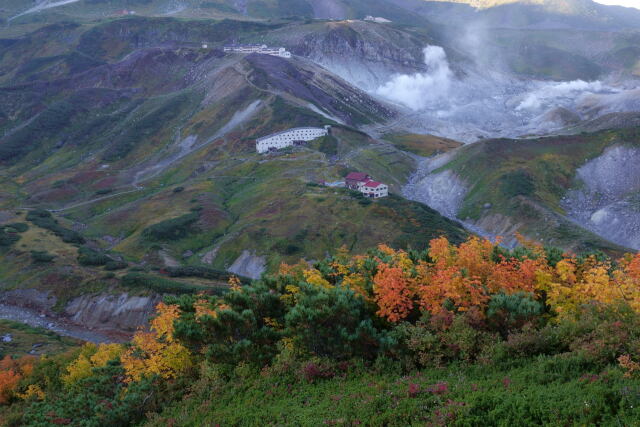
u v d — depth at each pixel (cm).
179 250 13012
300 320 2611
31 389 4531
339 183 16325
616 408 1555
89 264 11344
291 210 13825
